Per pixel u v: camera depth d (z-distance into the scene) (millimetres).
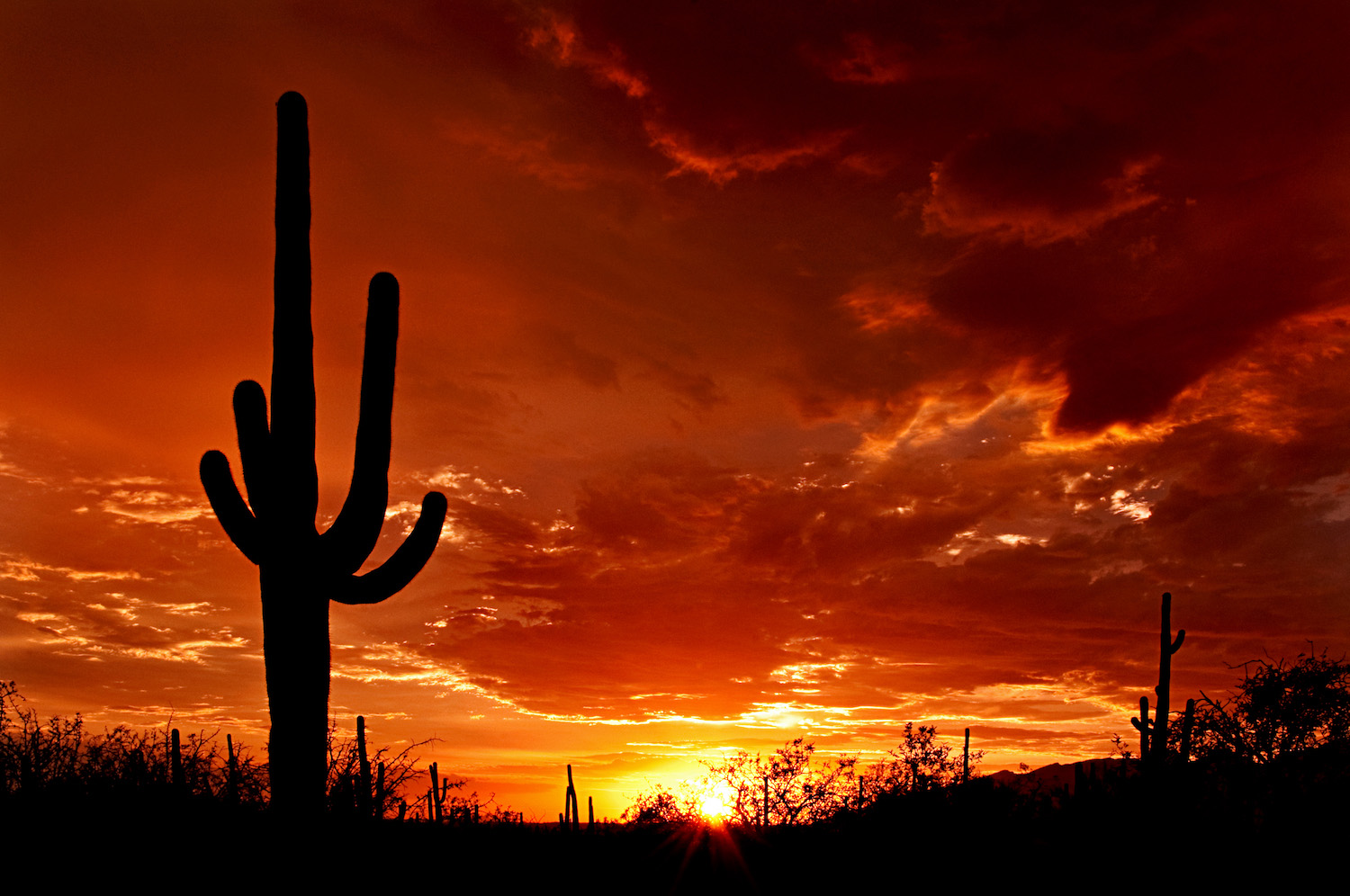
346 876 8961
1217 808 12297
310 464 6922
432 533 7332
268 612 6664
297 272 7059
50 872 7859
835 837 15172
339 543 6824
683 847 15992
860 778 16375
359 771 10391
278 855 6266
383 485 7098
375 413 7121
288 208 7133
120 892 7516
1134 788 12594
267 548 6637
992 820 13711
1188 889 10984
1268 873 10930
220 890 7453
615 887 13469
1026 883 12008
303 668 6539
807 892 13266
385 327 7289
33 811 8531
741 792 17656
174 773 9172
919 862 13391
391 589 7102
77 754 9555
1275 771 12227
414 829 12781
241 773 9562
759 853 15359
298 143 7246
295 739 6441
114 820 8453
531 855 14703
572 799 20594
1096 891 11367
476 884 11602
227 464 6828
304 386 6957
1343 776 11875
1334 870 10812
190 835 8391
